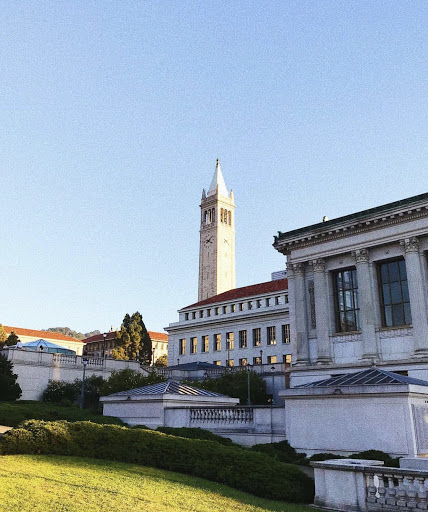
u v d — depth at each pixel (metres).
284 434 24.75
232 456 17.25
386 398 20.73
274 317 83.12
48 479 13.81
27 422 19.70
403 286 38.12
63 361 54.88
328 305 41.28
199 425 28.14
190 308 99.81
